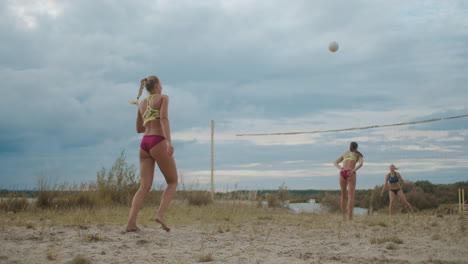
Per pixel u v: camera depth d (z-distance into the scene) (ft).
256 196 51.13
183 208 35.70
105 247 12.54
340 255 11.96
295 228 21.12
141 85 17.44
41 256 10.61
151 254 11.77
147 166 16.87
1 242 12.66
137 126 18.11
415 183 62.28
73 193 34.01
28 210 28.19
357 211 54.49
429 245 13.98
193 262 10.91
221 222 25.00
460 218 25.94
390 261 10.89
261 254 12.33
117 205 34.60
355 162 28.71
